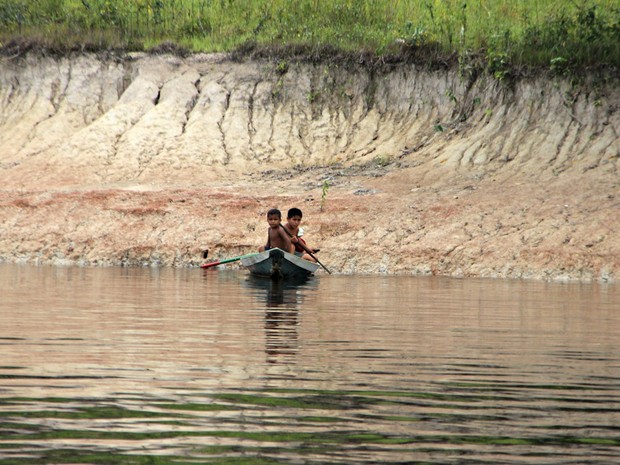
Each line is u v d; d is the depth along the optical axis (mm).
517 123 75125
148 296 38844
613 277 52844
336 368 20156
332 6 95312
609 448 13602
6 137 86375
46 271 54969
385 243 59938
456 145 75250
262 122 84312
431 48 85438
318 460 12750
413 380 18859
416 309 34562
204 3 99250
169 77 89500
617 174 66000
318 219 63281
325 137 82375
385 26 92438
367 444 13641
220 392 17203
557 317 32156
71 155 81188
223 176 77062
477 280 52000
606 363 21484
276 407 15969
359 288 45125
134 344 23531
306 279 51594
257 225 64125
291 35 92250
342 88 86062
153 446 13336
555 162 69688
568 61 76375
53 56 93250
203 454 12945
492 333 27266
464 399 16984
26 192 72125
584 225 57844
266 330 27016
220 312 32406
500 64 78938
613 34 78562
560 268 54375
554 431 14617
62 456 12758
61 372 19109
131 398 16547
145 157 80188
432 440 13938
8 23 99312
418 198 65500
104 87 90875
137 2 99938
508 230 58875
